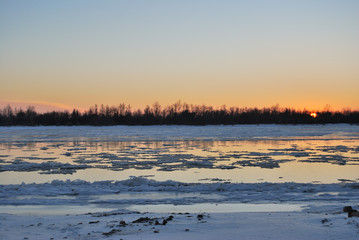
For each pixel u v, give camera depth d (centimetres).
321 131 9488
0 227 1217
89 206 1664
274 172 2686
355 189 2005
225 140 6188
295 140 6178
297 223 1179
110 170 2817
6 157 3747
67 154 3969
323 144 5316
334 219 1212
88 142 5888
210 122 15538
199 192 1964
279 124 15562
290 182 2172
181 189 2028
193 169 2845
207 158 3525
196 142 5756
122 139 6525
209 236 1054
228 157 3625
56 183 2156
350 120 15488
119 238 1048
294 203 1695
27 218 1361
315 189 2000
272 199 1781
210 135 7700
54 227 1216
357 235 1013
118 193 1947
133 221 1262
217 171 2742
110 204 1703
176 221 1247
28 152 4281
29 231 1166
